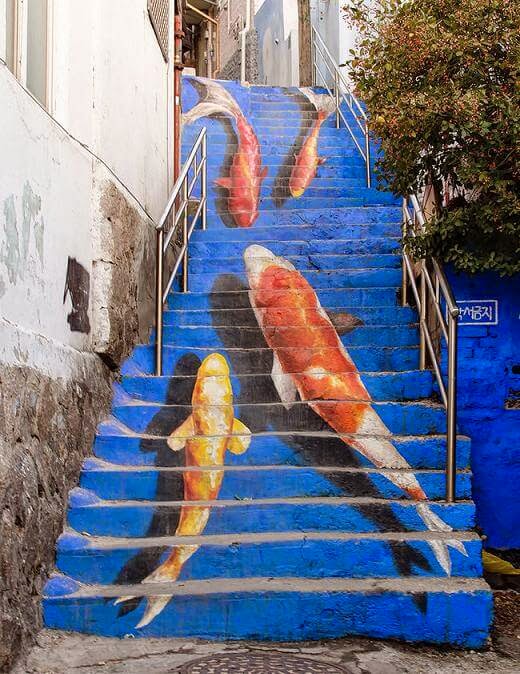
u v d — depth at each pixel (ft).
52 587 14.49
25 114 14.69
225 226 30.32
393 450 17.84
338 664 13.53
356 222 29.07
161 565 15.30
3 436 12.80
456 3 17.33
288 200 32.17
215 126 39.17
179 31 33.30
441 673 13.46
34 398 14.32
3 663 12.31
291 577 15.46
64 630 14.32
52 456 15.24
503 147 16.81
